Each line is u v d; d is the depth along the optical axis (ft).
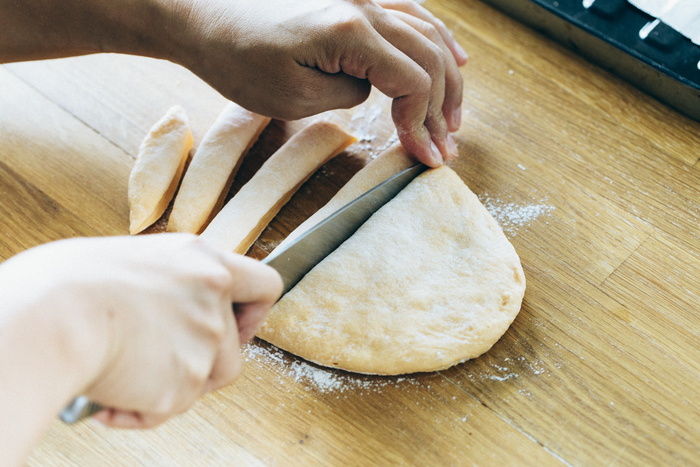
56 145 3.47
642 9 3.66
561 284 3.02
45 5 2.81
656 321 2.91
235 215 3.06
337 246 3.02
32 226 3.17
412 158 3.28
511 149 3.51
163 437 2.61
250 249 3.17
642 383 2.74
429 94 2.89
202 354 1.52
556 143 3.52
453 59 3.21
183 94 3.71
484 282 2.85
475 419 2.66
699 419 2.65
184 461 2.56
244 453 2.59
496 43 3.96
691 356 2.81
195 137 3.57
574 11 3.72
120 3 2.76
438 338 2.71
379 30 2.81
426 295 2.81
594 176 3.40
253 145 3.56
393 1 3.40
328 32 2.54
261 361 2.81
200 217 3.10
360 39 2.56
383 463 2.56
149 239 1.52
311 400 2.71
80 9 2.82
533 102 3.69
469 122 3.62
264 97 2.81
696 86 3.37
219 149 3.29
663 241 3.16
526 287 3.02
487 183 3.38
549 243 3.16
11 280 1.24
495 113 3.65
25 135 3.51
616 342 2.85
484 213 3.10
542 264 3.09
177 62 2.99
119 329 1.32
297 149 3.33
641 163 3.44
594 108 3.66
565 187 3.36
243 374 2.78
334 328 2.75
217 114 3.65
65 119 3.58
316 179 3.43
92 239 1.42
